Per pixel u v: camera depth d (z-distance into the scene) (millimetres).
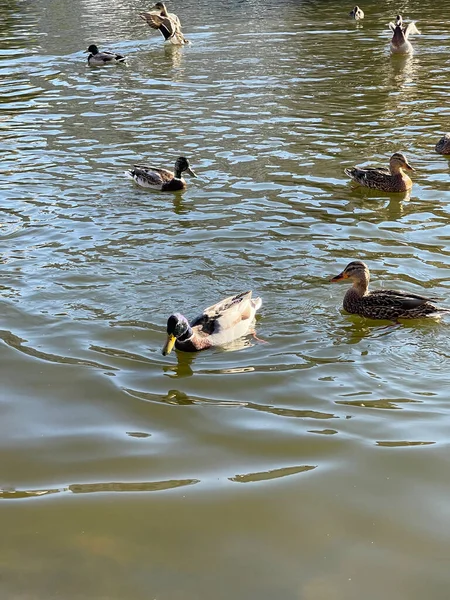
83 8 45000
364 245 12508
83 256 12203
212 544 6262
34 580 5883
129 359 9305
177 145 18828
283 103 22594
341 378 8820
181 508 6684
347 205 14539
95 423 8047
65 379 8859
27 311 10391
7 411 8258
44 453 7527
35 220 13906
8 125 21141
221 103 22875
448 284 11016
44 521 6543
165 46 32875
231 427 7918
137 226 13562
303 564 6031
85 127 20750
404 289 10852
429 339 9750
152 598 5691
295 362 9219
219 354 9453
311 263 11844
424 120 20422
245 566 6020
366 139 18891
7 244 12750
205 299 10742
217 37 34438
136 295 10859
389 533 6348
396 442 7551
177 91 24656
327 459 7328
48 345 9578
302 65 27922
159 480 7078
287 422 7969
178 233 13156
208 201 14883
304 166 16969
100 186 15922
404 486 6910
